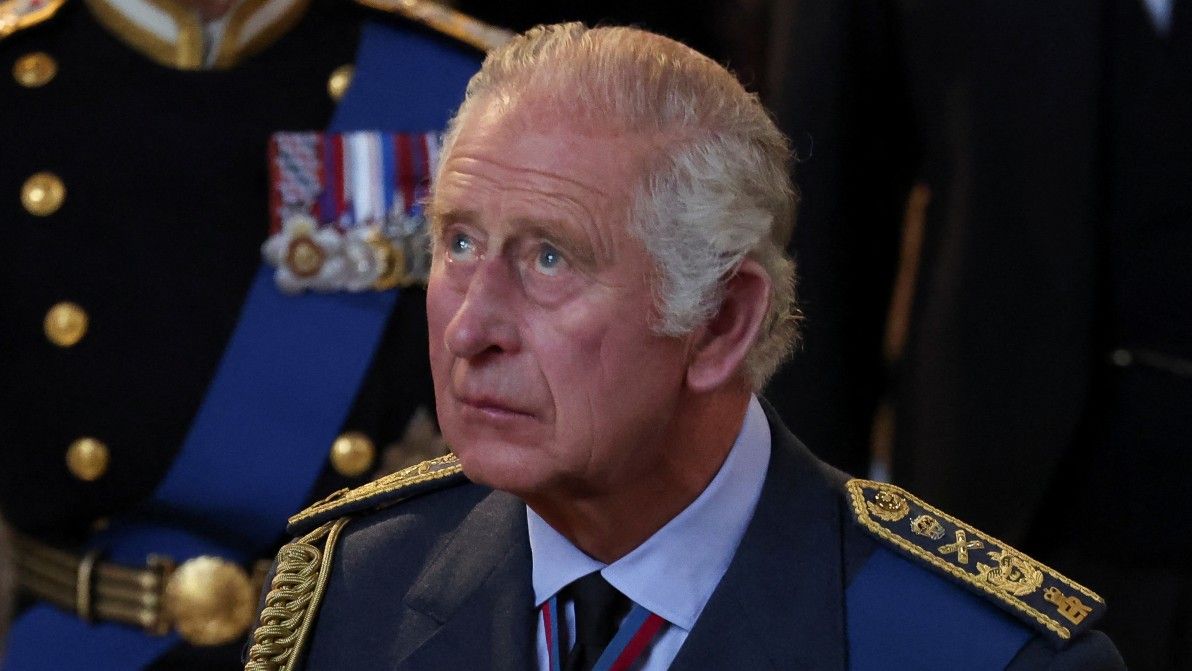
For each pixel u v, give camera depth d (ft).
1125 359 35.76
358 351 31.91
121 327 31.45
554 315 19.75
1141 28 35.37
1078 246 35.70
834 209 37.22
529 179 19.53
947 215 36.63
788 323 21.76
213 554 31.60
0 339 31.55
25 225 31.45
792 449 22.18
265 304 31.81
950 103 36.45
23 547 31.94
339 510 23.88
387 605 22.74
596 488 20.51
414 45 33.22
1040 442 35.94
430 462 24.34
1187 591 35.22
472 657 21.84
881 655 20.75
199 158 31.76
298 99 32.42
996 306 36.06
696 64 20.35
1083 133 35.68
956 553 21.31
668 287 19.92
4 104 31.86
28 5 32.60
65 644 31.42
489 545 22.43
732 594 21.11
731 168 20.08
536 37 20.56
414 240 32.12
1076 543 36.27
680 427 20.81
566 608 21.81
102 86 31.94
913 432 37.14
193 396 31.55
